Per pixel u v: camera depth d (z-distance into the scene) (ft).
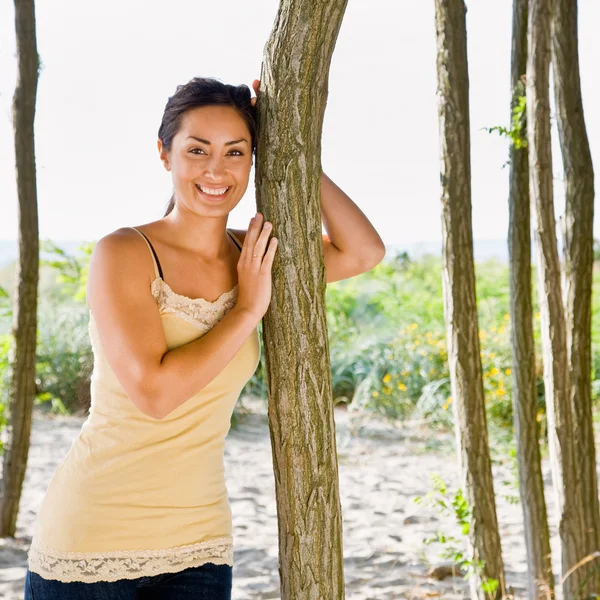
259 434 30.68
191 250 7.89
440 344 33.42
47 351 34.45
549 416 13.20
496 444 27.63
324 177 8.51
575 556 12.96
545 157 12.88
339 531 7.78
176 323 7.59
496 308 37.78
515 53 14.48
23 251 17.92
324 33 7.30
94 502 7.45
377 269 47.14
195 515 7.63
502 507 21.80
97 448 7.58
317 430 7.60
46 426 31.12
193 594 7.54
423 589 15.92
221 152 7.61
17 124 17.58
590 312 13.47
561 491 13.06
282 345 7.57
